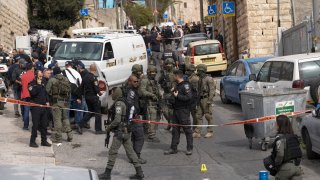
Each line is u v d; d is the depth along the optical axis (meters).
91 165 16.00
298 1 37.75
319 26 25.30
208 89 19.06
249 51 38.91
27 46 40.88
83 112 20.69
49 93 18.59
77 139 19.61
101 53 29.03
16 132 20.44
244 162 15.60
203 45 37.72
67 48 29.47
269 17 38.72
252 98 16.47
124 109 13.94
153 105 18.86
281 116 10.96
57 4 53.41
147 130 18.94
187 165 15.60
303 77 18.81
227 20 47.22
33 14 53.56
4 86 24.70
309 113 16.11
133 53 31.42
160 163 15.95
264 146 16.69
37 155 17.00
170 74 19.36
